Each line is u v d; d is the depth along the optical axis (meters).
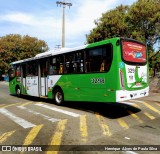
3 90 24.41
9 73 18.97
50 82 13.38
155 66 23.30
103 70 9.73
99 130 7.61
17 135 7.20
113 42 9.34
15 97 17.73
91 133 7.28
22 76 16.72
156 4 20.52
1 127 8.22
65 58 12.05
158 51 21.58
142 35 20.67
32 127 8.14
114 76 9.23
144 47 10.78
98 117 9.69
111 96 9.34
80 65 11.01
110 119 9.30
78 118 9.50
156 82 20.25
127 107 12.10
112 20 21.53
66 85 12.01
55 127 8.08
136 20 20.83
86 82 10.62
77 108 11.98
